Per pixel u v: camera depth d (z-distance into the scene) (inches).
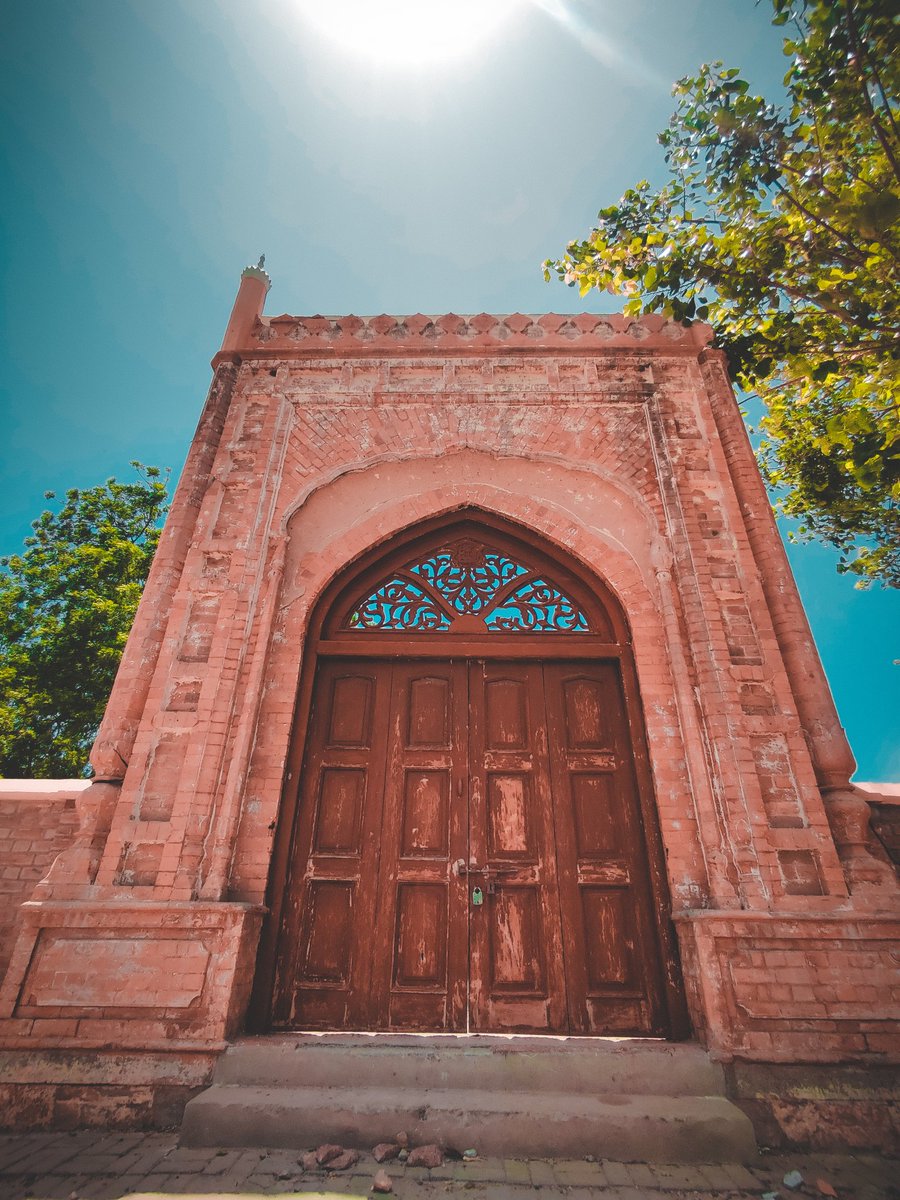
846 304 204.4
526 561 233.3
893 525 343.6
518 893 183.8
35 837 189.8
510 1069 141.5
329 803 194.7
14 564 565.0
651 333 260.1
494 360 254.2
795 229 199.9
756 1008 147.9
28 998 150.7
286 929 177.6
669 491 223.1
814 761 181.0
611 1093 138.7
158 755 183.5
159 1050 144.9
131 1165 121.3
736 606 204.4
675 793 183.3
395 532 228.7
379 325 264.1
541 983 173.0
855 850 167.6
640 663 202.2
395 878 184.7
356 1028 167.6
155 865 168.9
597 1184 116.0
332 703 208.8
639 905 180.1
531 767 199.3
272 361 255.6
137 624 201.0
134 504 626.8
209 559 215.3
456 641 215.6
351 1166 121.3
